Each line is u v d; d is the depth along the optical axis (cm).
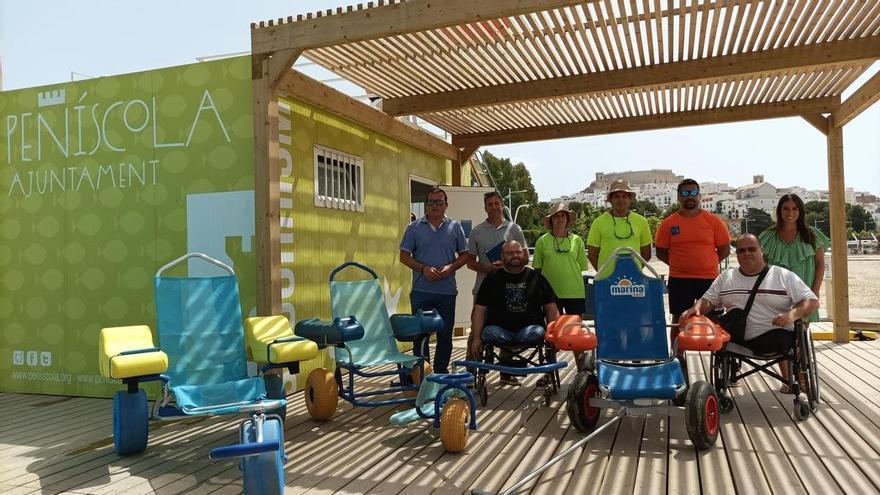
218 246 567
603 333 463
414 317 511
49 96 623
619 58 657
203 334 448
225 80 566
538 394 554
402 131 822
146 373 388
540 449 399
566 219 600
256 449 267
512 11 458
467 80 711
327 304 662
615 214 600
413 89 742
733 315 462
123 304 596
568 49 604
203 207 573
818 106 800
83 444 439
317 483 347
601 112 844
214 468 381
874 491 315
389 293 806
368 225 755
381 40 577
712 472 348
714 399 395
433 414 438
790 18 559
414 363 530
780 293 455
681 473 348
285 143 600
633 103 793
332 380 483
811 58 617
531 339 498
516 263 527
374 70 668
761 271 464
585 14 514
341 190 700
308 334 494
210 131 571
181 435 456
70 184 614
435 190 571
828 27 582
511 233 612
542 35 566
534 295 533
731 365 498
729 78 665
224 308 462
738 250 468
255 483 286
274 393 450
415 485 341
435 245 564
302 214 624
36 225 625
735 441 402
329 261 670
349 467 373
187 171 578
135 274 593
